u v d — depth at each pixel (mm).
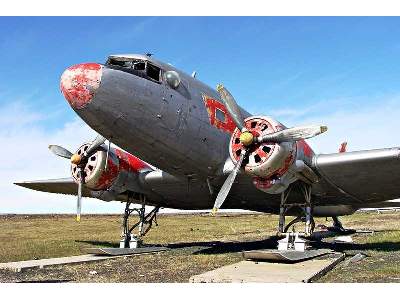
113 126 8227
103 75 7777
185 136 9117
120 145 9008
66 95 7820
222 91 8852
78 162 10695
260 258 8398
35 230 21578
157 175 11273
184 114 9016
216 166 10008
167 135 8820
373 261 8781
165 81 8797
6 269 8328
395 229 20047
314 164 9555
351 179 10086
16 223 28672
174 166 9773
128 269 8281
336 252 9836
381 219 31578
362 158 9047
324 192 10977
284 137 8453
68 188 14641
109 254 10406
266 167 8523
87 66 7855
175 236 17688
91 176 10688
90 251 10430
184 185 11305
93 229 22531
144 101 8281
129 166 11445
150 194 12102
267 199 11523
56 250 11953
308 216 9617
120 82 7949
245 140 8523
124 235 11828
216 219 35688
